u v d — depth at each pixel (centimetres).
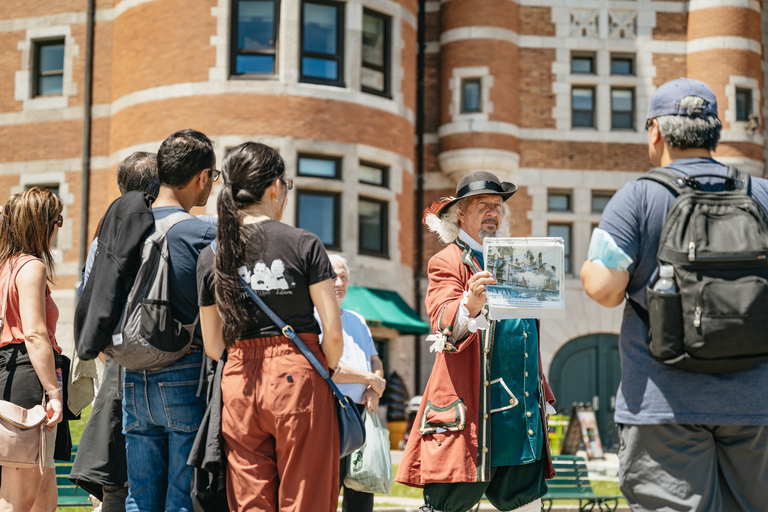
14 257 454
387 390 1673
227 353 367
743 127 1909
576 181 1944
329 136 1622
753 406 307
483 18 1905
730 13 1934
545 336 1872
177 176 416
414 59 1809
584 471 841
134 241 391
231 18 1630
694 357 302
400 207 1733
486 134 1873
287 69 1611
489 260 368
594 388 1875
